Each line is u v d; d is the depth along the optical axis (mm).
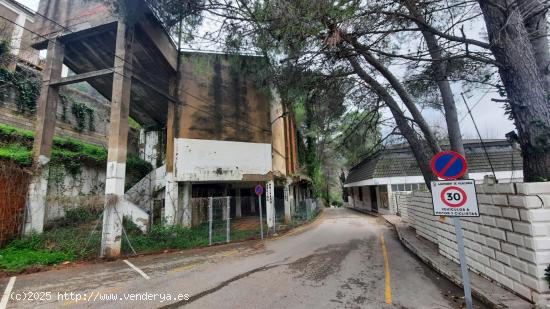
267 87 10789
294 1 6121
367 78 9344
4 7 18188
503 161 18562
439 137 12750
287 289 5582
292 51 7109
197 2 7957
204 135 14562
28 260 8148
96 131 19312
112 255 9125
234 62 10391
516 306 4215
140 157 20000
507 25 5438
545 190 4301
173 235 11789
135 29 11453
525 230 4398
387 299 4957
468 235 6199
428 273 6625
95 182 15219
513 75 5434
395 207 21500
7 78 13836
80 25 11422
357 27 6266
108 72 10633
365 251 9352
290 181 19828
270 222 15203
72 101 17594
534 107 5211
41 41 12000
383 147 13758
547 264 4137
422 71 8602
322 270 7023
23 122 14312
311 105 10977
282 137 20844
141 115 19266
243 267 7500
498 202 5094
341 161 45562
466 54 6035
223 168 14586
